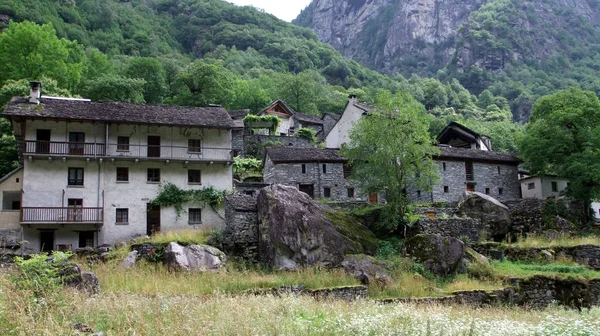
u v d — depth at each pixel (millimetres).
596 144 44250
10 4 97812
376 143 36219
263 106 94000
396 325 13492
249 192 42969
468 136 61500
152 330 11398
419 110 37719
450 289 25438
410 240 29984
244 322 12250
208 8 179000
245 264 29469
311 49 172875
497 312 20594
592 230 40406
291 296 18297
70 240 33531
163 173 36125
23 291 11766
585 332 14281
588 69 183625
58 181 33750
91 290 16453
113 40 124625
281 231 29438
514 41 198375
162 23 168750
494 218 38094
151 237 32188
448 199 49312
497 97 158625
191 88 84062
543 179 51750
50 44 57281
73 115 34031
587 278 27203
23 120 33750
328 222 30984
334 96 122188
